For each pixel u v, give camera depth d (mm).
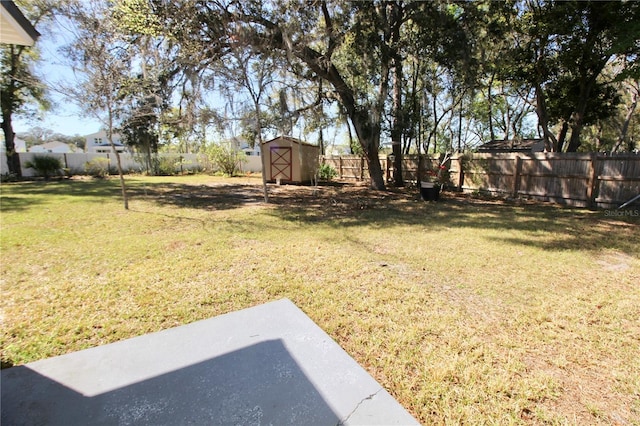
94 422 1524
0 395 1694
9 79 13266
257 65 7414
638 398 1747
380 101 9508
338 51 8906
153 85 7520
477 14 8938
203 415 1572
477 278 3393
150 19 6883
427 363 2023
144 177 16312
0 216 6176
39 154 15617
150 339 2232
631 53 8555
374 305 2775
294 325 2414
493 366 1997
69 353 2076
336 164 16172
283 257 4008
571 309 2730
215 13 6969
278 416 1573
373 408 1635
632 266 3756
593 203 7613
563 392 1788
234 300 2857
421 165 12008
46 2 6598
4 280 3225
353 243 4652
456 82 10086
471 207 7844
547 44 9703
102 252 4117
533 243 4676
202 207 7629
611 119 20031
